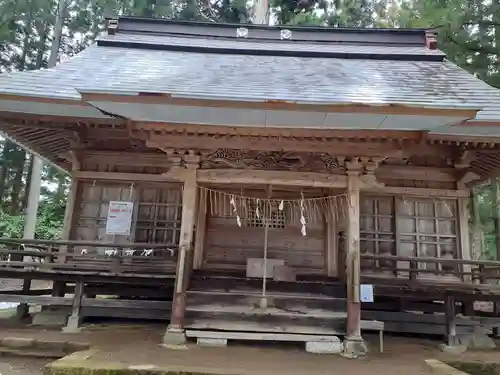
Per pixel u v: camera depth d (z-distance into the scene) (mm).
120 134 8695
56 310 8328
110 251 8688
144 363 5215
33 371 5812
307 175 6914
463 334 7602
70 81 7973
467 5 12672
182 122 6434
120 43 10602
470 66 12570
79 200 8938
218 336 6551
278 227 9195
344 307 6770
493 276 7523
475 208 15273
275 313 6688
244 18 20219
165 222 8938
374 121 6117
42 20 19078
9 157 22875
